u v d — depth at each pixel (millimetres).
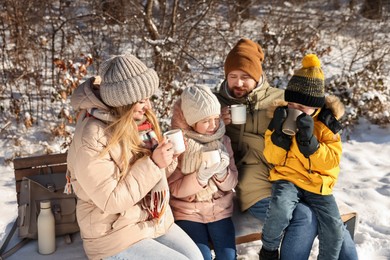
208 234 3029
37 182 2955
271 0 9477
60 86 5539
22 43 6047
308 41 7383
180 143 2662
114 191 2451
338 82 6164
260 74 3279
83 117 2600
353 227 3258
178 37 6719
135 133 2600
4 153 4965
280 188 2953
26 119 5164
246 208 3219
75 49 6766
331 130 2969
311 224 2887
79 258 2809
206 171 2857
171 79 6062
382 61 7152
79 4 7555
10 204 4070
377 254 3496
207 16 7723
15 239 2984
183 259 2516
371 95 5922
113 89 2441
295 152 2969
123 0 6855
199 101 2895
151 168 2529
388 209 4133
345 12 10359
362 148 5555
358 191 4402
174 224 2867
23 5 6379
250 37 7840
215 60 7176
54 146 5031
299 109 2961
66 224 2996
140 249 2557
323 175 2979
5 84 5809
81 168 2432
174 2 6574
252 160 3213
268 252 2916
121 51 6789
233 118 3053
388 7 10602
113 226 2559
